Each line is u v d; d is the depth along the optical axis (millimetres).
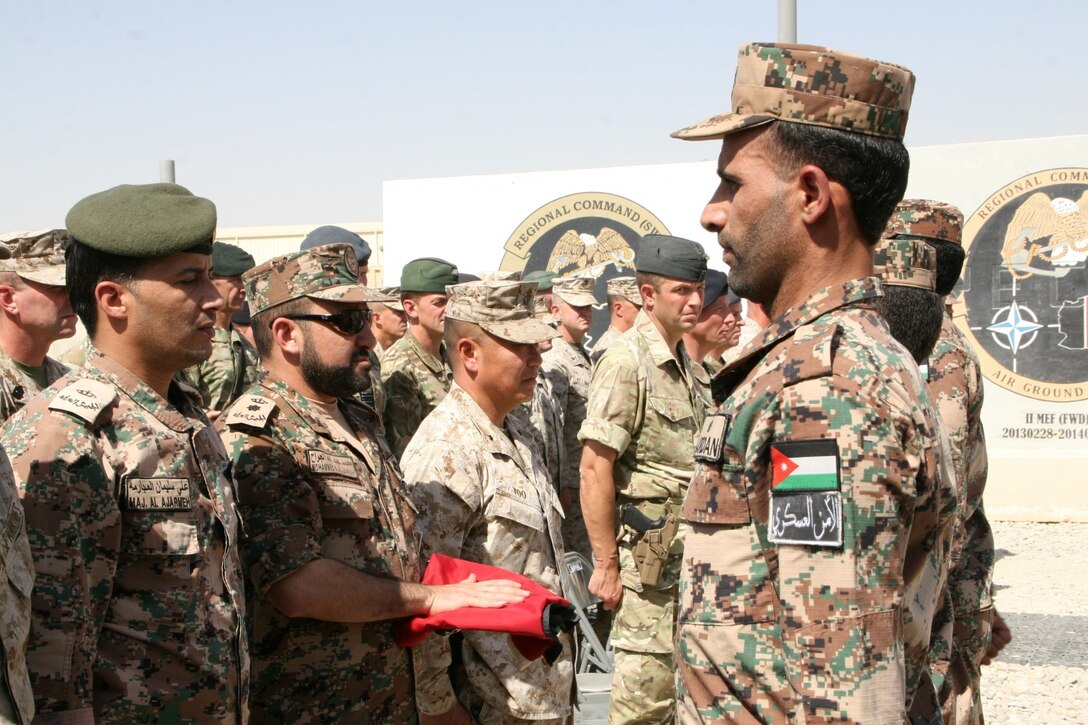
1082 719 5621
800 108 2012
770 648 1928
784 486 1868
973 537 3396
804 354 1917
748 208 2082
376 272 18719
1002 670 6453
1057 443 11586
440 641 3316
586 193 12969
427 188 13508
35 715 2156
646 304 5137
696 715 2025
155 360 2572
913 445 1849
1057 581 8883
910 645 2016
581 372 7691
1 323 4016
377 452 3299
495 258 13281
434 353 6914
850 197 2023
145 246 2482
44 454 2270
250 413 2963
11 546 1950
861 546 1784
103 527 2328
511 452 3746
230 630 2574
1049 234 11578
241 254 6602
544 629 3035
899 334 2684
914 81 2100
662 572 4754
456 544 3518
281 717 2926
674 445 4895
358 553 3047
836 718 1758
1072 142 11469
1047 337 11586
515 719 3480
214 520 2584
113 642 2367
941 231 3191
